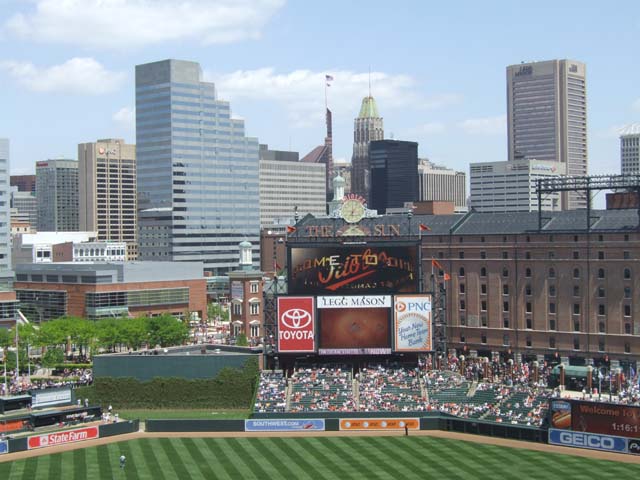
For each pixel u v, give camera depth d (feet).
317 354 571.69
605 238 606.14
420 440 465.88
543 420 467.11
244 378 564.30
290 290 576.20
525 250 643.45
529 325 643.86
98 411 497.46
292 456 434.30
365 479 390.83
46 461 429.79
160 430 492.13
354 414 493.77
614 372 565.53
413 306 572.51
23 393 548.72
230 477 397.60
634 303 594.24
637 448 426.10
